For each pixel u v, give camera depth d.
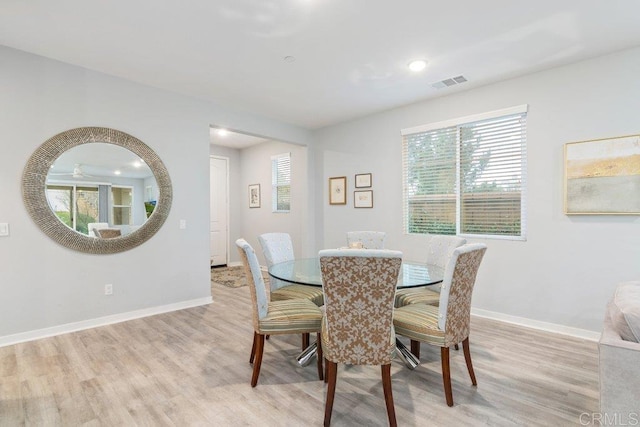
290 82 3.46
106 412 1.85
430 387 2.12
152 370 2.33
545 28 2.42
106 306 3.29
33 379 2.20
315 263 3.15
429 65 3.05
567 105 3.02
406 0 2.10
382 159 4.48
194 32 2.50
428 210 4.05
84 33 2.52
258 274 2.17
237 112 4.36
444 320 1.94
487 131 3.56
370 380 2.22
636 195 2.68
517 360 2.48
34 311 2.89
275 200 6.46
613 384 1.24
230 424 1.75
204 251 4.04
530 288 3.24
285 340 2.93
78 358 2.51
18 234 2.82
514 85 3.32
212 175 6.74
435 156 3.98
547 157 3.13
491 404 1.92
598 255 2.87
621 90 2.75
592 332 2.90
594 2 2.11
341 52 2.80
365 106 4.21
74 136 3.08
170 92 3.73
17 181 2.81
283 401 1.97
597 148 2.85
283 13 2.25
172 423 1.76
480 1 2.11
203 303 4.02
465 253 1.93
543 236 3.16
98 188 3.24
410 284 2.28
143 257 3.54
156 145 3.62
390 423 1.68
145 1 2.12
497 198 3.49
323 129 5.27
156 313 3.63
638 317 1.30
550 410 1.86
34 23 2.38
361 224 4.75
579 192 2.93
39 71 2.90
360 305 1.71
